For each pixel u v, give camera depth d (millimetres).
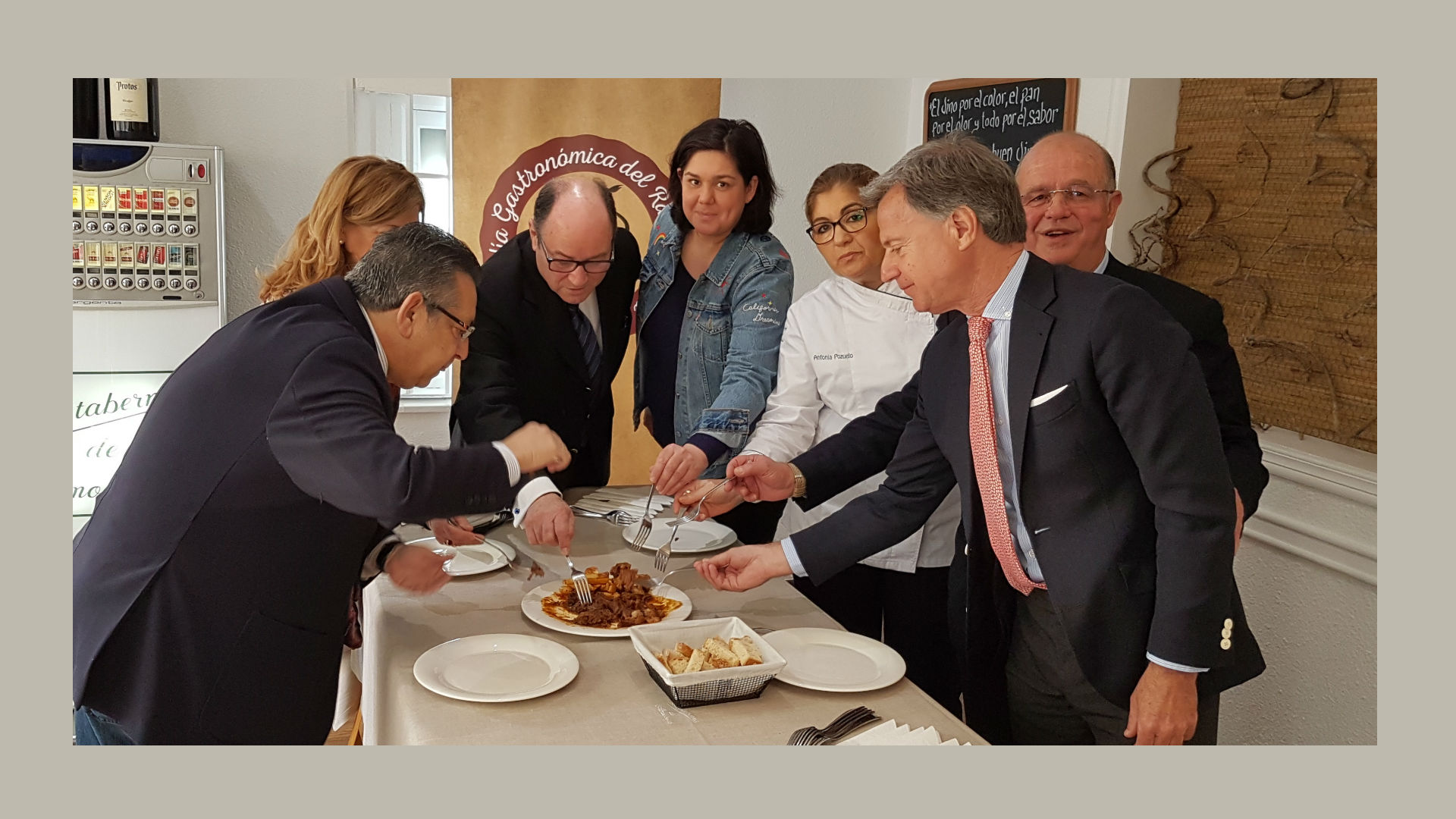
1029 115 3775
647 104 3928
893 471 1993
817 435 2668
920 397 1930
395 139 4062
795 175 4508
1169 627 1592
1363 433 2781
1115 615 1690
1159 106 3305
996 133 3943
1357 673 2643
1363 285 2766
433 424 4234
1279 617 2873
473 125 3855
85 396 3404
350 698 2723
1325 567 2729
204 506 1538
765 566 1933
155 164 3406
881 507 1971
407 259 1639
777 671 1536
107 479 3463
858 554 1943
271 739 1635
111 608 1556
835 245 2543
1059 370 1643
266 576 1584
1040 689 1937
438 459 1490
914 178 1644
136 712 1564
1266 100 3012
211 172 3480
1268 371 3062
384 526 1905
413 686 1566
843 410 2592
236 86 3793
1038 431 1673
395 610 1861
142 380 3467
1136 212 3354
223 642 1581
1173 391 1585
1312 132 2883
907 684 1627
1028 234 2184
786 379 2631
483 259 3932
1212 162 3205
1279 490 2854
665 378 2859
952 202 1619
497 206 3906
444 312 1656
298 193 3924
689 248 2758
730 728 1452
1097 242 2158
